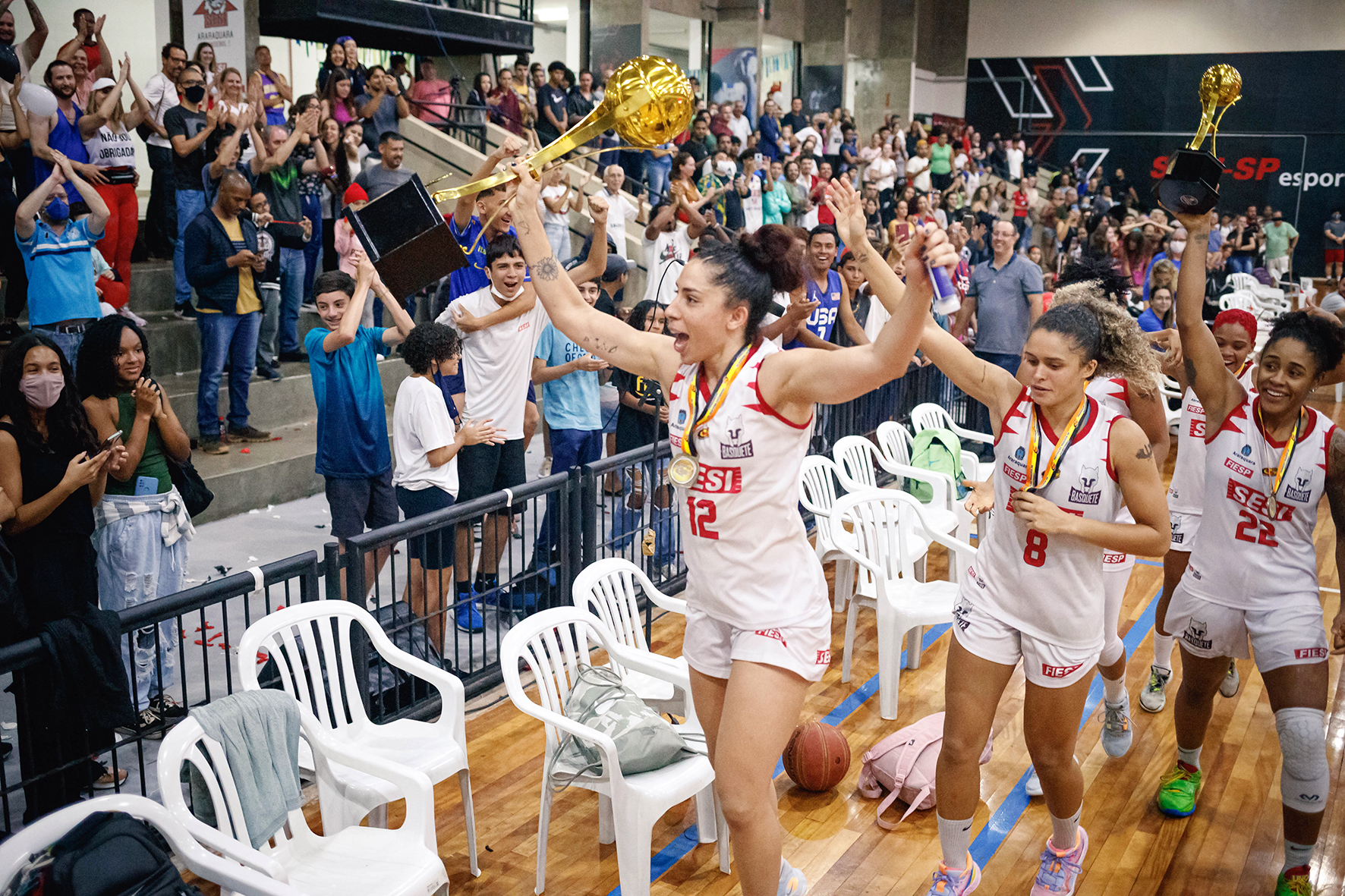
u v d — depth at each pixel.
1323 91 19.02
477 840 3.48
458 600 4.34
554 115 11.41
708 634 2.45
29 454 3.26
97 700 2.96
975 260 14.41
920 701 4.57
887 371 2.03
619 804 2.99
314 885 2.58
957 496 5.88
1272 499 3.11
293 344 8.02
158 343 7.36
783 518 2.29
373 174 8.22
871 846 3.46
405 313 4.83
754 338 2.27
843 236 2.48
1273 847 3.47
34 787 3.05
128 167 7.20
